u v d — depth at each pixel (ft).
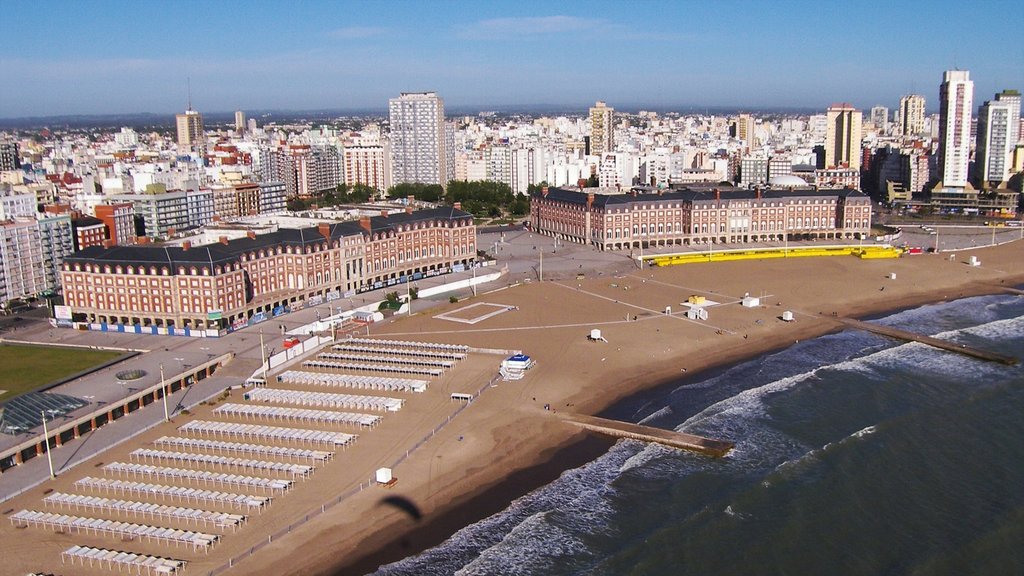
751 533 538.88
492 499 587.27
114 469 629.10
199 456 646.74
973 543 521.24
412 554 519.19
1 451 636.48
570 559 514.68
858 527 545.03
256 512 563.48
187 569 497.46
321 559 512.63
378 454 652.89
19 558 511.81
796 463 625.82
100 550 514.27
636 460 644.27
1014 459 633.20
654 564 507.71
